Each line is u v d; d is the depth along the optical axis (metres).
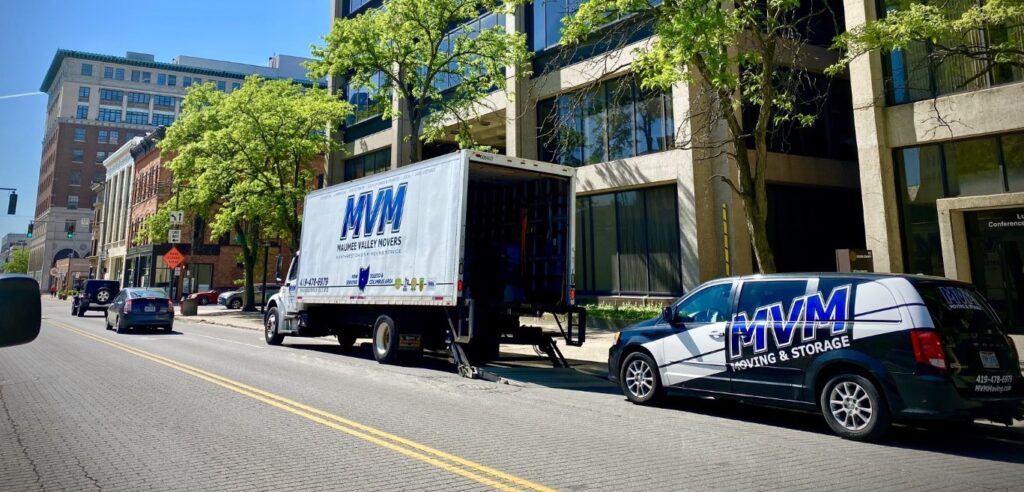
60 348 14.95
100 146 111.94
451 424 6.97
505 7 15.56
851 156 20.55
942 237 13.80
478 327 10.84
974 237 13.99
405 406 8.00
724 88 11.63
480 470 5.11
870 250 13.94
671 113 18.50
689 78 11.33
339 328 14.85
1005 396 6.38
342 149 30.56
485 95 23.05
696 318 8.18
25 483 4.71
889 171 14.86
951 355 6.18
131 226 60.38
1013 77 13.40
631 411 8.13
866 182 14.98
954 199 13.68
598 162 20.67
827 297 6.95
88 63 112.50
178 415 7.27
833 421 6.71
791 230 19.16
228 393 8.75
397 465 5.25
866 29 11.02
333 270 14.10
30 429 6.54
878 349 6.39
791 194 19.39
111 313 21.58
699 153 17.67
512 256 12.49
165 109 117.94
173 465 5.21
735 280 7.94
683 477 5.03
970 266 13.88
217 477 4.88
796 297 7.22
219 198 33.09
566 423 7.20
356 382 10.03
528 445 6.04
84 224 108.44
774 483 4.91
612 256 20.28
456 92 23.22
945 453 6.09
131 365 11.77
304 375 10.70
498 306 10.96
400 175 12.33
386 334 12.55
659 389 8.40
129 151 64.19
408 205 11.97
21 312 2.46
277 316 16.34
